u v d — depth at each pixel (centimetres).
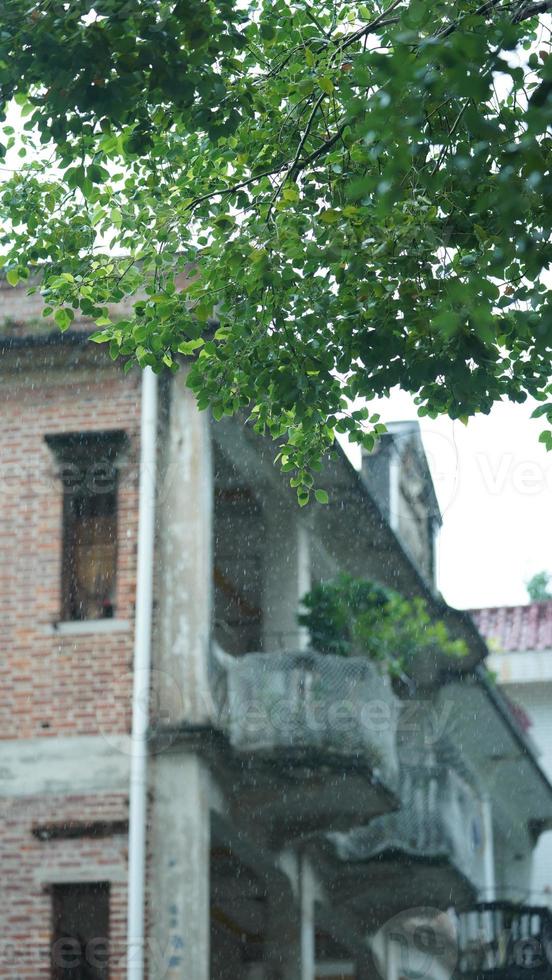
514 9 1076
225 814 2011
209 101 1261
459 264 1145
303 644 2206
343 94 1223
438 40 832
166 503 2016
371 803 2108
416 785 2400
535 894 2830
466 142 1027
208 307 1396
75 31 1127
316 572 2406
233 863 2158
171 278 1472
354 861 2328
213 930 2139
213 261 1391
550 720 3128
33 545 2022
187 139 1473
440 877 2433
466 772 2573
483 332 900
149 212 1490
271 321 1365
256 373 1397
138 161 1493
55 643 1983
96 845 1895
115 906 1864
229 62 1298
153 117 1293
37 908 1880
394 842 2355
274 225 1294
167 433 2042
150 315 1441
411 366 1268
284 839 2130
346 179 1269
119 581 1998
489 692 2458
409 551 2411
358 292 1254
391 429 2403
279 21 1397
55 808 1914
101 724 1939
